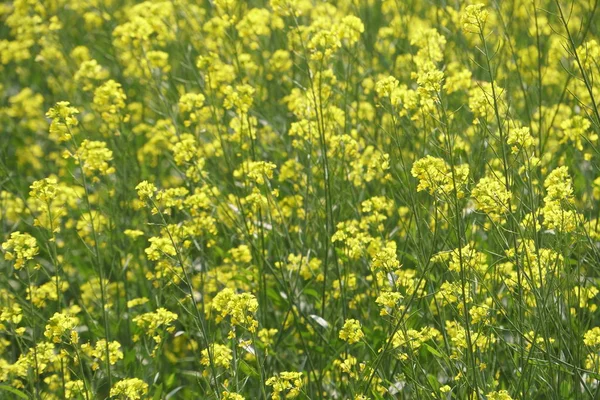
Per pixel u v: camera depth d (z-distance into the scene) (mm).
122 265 8250
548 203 5605
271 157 9281
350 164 7770
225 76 8938
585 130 7605
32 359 6297
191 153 7520
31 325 6875
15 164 10961
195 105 8273
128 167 9391
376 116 8695
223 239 8477
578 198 7980
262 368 6098
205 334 5891
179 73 11320
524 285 5828
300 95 8516
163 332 6535
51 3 12414
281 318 7676
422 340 5922
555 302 5832
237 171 7570
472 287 6164
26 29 11047
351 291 7438
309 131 7473
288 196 8391
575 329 6227
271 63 9766
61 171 10125
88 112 11055
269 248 8039
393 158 8016
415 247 6625
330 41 7293
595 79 7445
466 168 5766
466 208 7227
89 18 11500
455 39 9352
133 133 10398
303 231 7863
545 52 9836
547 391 5953
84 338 8367
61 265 6988
